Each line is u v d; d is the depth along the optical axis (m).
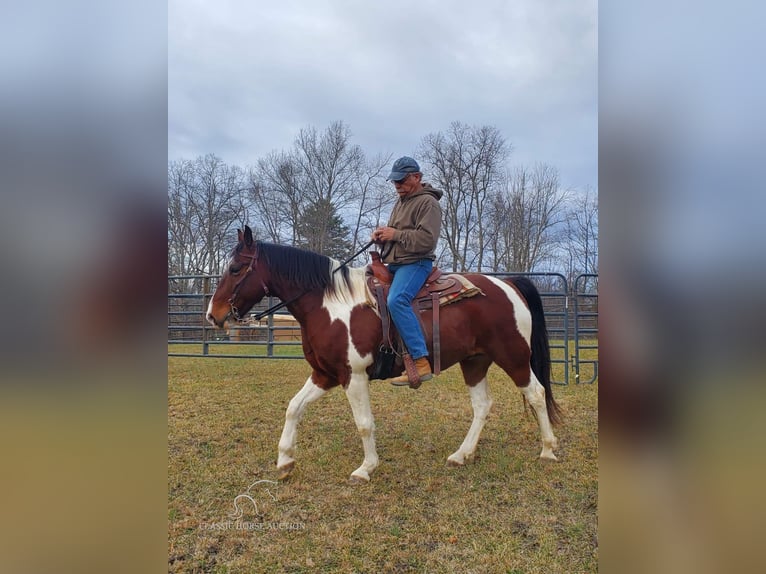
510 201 23.55
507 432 3.83
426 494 2.70
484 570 1.99
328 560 2.08
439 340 2.90
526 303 3.25
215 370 6.85
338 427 4.02
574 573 1.96
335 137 25.25
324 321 2.85
